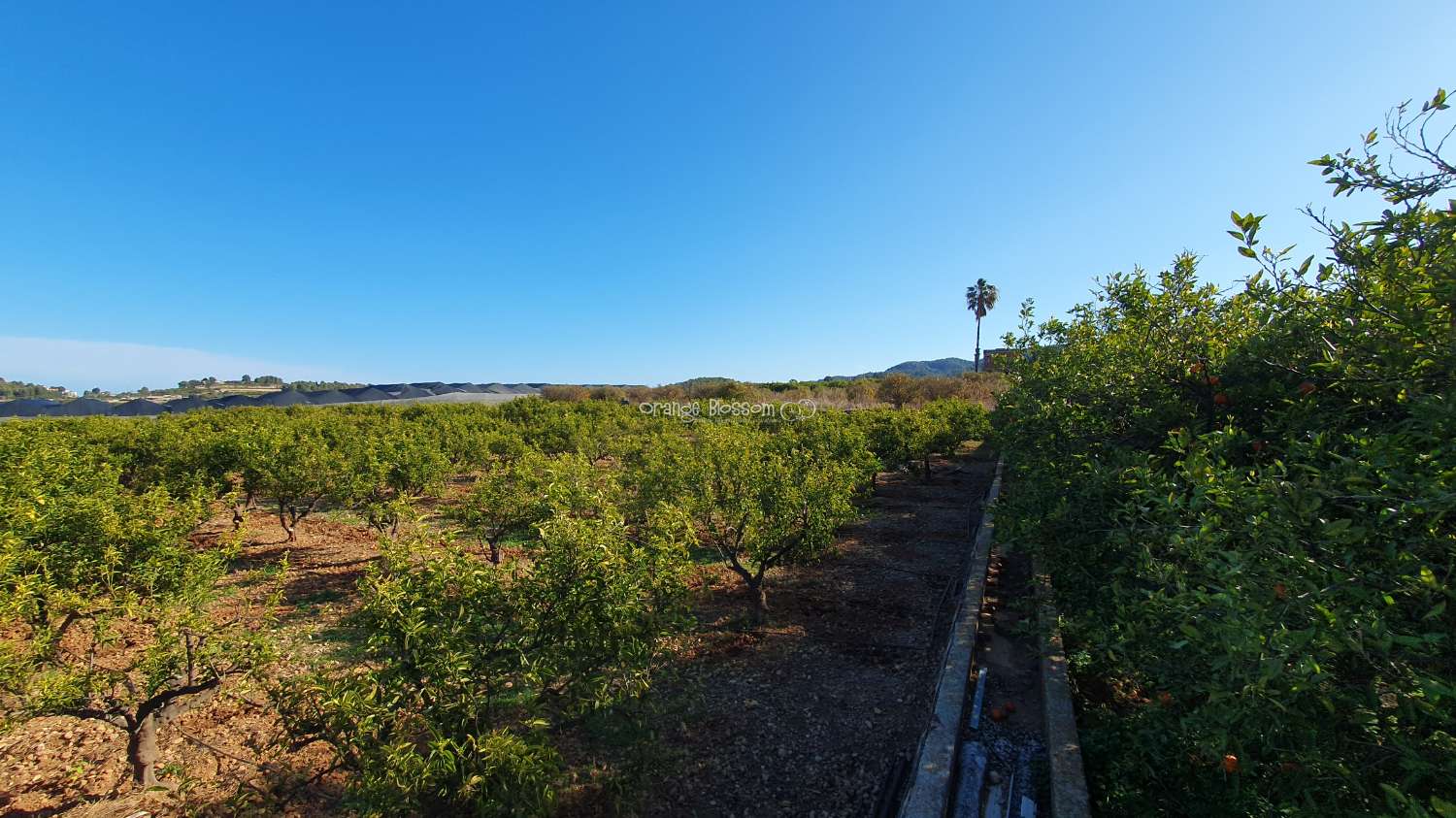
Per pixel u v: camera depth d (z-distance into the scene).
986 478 14.63
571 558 3.14
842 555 8.42
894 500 12.19
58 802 3.62
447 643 2.74
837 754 4.01
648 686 3.38
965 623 5.37
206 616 3.61
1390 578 1.63
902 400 31.53
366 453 8.88
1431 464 1.68
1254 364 3.20
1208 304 3.88
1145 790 3.02
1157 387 3.88
